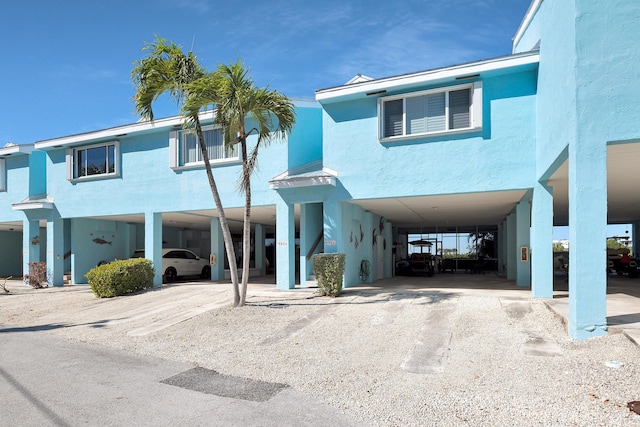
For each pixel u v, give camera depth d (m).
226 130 9.92
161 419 4.54
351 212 13.39
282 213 13.00
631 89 6.12
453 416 4.41
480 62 10.23
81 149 16.83
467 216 17.92
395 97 11.39
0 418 4.61
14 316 11.70
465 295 10.54
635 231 21.58
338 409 4.72
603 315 6.18
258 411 4.71
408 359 6.38
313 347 7.23
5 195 19.09
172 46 9.62
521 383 5.09
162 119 14.67
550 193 9.97
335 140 12.13
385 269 18.81
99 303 12.78
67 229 21.69
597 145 6.25
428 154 11.05
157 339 8.25
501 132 10.38
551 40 8.27
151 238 15.29
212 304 11.12
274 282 17.11
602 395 4.49
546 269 9.92
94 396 5.25
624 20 6.17
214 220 18.44
